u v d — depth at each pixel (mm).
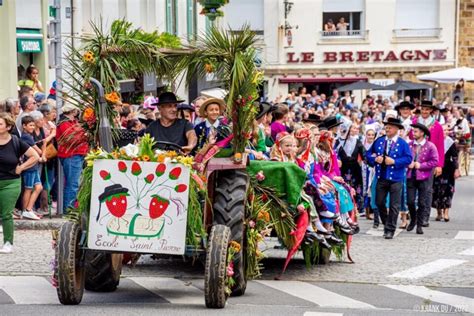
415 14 50688
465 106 44156
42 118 17750
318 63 50469
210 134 13266
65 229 11211
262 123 15695
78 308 11164
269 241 17328
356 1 50531
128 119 18453
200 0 19922
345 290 12922
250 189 12539
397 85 42438
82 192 11305
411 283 13547
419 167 19281
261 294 12461
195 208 11164
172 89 13375
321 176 14875
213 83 13117
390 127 18578
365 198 21672
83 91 12664
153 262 14758
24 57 26266
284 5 49875
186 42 12758
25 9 25734
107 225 11180
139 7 29031
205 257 11492
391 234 18438
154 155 11172
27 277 13258
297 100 38375
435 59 50719
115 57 12641
